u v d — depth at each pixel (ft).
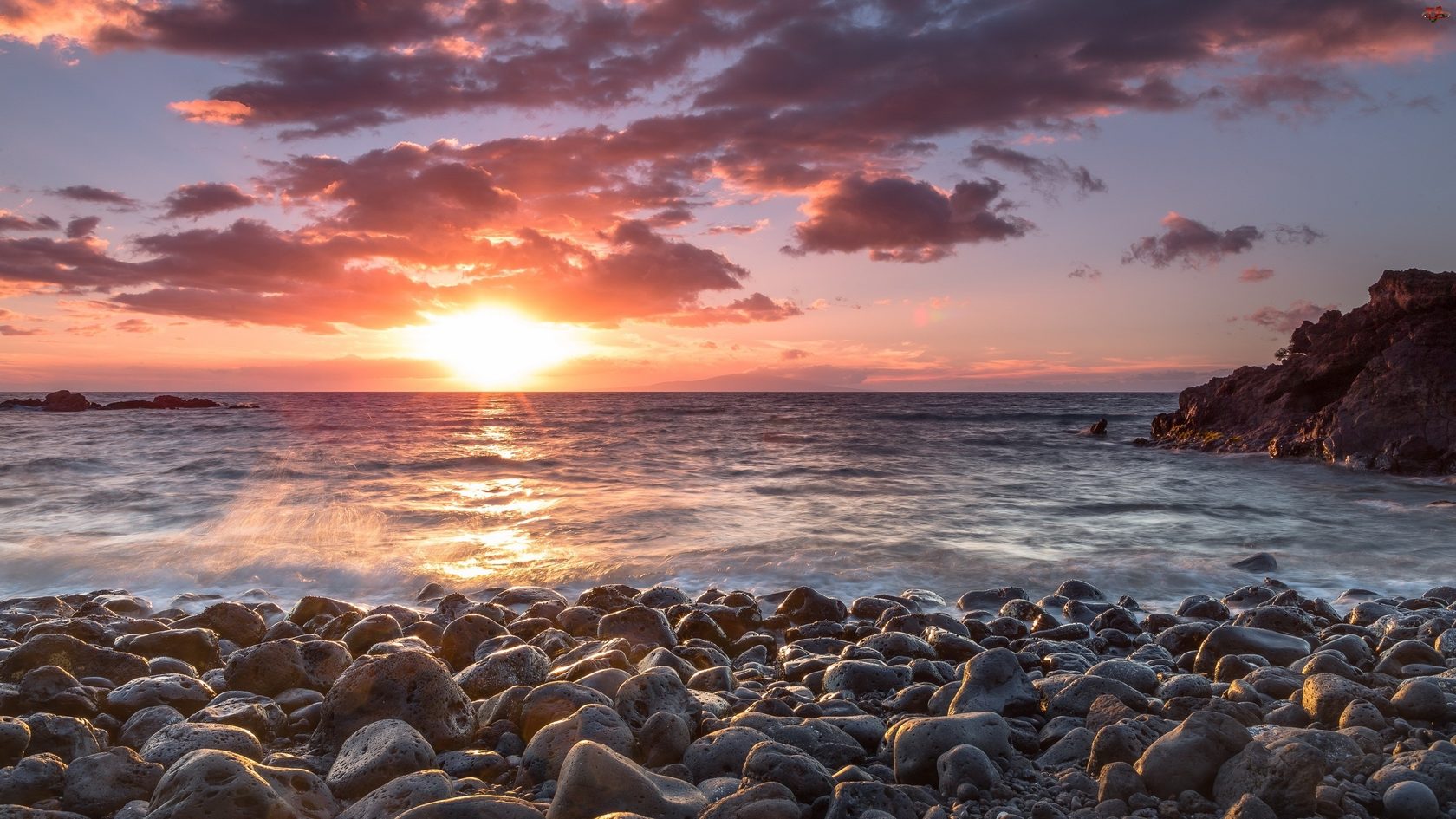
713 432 161.27
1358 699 15.78
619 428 174.60
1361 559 43.68
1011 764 14.08
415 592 37.22
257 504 61.41
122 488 69.36
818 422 204.85
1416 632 25.43
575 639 26.45
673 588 33.14
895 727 15.33
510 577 39.32
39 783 13.07
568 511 58.95
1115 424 203.62
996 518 57.11
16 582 38.96
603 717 14.83
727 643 27.20
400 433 153.28
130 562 41.55
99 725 16.90
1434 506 63.72
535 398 585.63
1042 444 131.44
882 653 23.34
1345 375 105.29
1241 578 39.68
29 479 74.74
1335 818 11.47
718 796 12.37
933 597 34.96
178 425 176.55
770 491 70.38
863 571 40.40
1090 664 23.15
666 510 59.26
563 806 11.37
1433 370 90.38
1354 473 87.86
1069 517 58.23
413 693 16.12
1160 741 13.15
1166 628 28.71
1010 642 26.45
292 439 133.08
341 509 59.41
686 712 16.42
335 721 16.10
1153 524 55.42
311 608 29.99
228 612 27.30
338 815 12.22
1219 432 118.93
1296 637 23.72
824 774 12.75
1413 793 11.66
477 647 24.43
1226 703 16.21
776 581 38.86
